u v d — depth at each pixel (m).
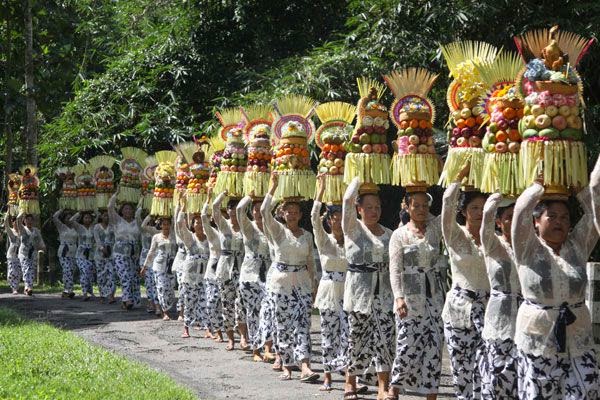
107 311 17.39
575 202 8.61
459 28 15.01
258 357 11.09
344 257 9.05
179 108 21.33
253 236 11.02
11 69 26.12
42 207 24.55
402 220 7.95
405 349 7.47
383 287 8.16
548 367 5.50
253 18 21.12
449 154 6.99
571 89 5.38
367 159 8.15
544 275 5.49
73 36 27.03
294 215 9.73
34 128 23.50
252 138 10.71
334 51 16.75
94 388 8.19
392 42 15.60
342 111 9.18
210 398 8.60
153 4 24.22
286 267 9.67
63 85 26.11
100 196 19.12
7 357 9.84
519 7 14.61
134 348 12.23
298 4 21.03
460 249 7.01
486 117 6.50
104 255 18.97
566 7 14.23
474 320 6.97
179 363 10.91
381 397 8.09
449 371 10.08
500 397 6.45
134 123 21.84
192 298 13.36
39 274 24.45
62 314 16.81
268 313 10.64
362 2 16.52
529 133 5.46
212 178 12.22
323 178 8.98
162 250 15.54
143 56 21.84
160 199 15.48
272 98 16.09
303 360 9.51
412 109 7.62
